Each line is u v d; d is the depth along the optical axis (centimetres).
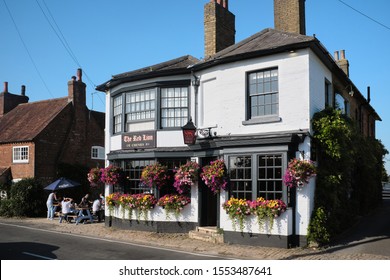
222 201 1291
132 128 1612
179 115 1507
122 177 1599
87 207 1906
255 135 1267
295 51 1223
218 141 1294
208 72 1423
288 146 1177
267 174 1212
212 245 1220
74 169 2539
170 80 1513
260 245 1184
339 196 1352
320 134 1198
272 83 1271
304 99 1199
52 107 2709
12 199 2211
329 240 1189
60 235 1466
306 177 1135
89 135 2727
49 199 2106
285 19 1586
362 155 1633
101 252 1109
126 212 1559
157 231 1461
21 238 1379
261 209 1168
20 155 2445
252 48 1325
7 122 2828
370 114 2428
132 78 1577
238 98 1321
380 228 1405
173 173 1488
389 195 3231
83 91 2712
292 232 1166
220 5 1650
